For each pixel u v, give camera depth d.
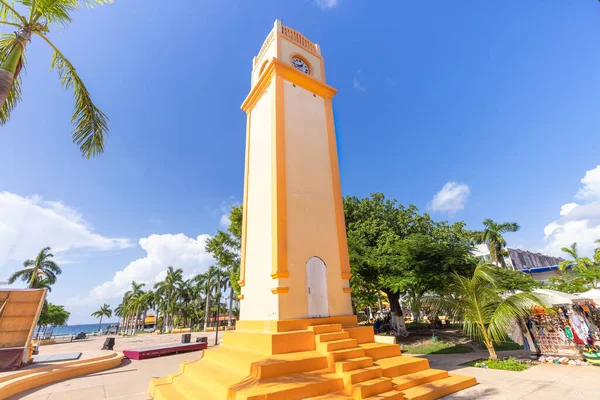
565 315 11.11
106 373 12.78
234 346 8.81
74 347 26.08
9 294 11.90
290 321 7.89
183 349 19.61
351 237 21.20
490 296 11.12
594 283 25.45
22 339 11.98
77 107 7.45
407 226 22.34
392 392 6.33
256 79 14.00
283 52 12.19
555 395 6.85
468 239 22.09
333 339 7.83
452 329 23.98
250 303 9.71
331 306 9.08
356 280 19.58
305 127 11.21
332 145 11.77
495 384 7.93
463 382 7.66
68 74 7.29
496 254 33.88
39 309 12.48
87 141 7.61
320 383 6.06
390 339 11.41
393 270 18.95
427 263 17.89
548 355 11.18
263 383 5.86
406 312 46.22
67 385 10.46
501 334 10.77
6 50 6.55
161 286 60.47
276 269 8.43
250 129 12.79
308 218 9.77
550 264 50.88
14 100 6.86
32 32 6.56
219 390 6.28
